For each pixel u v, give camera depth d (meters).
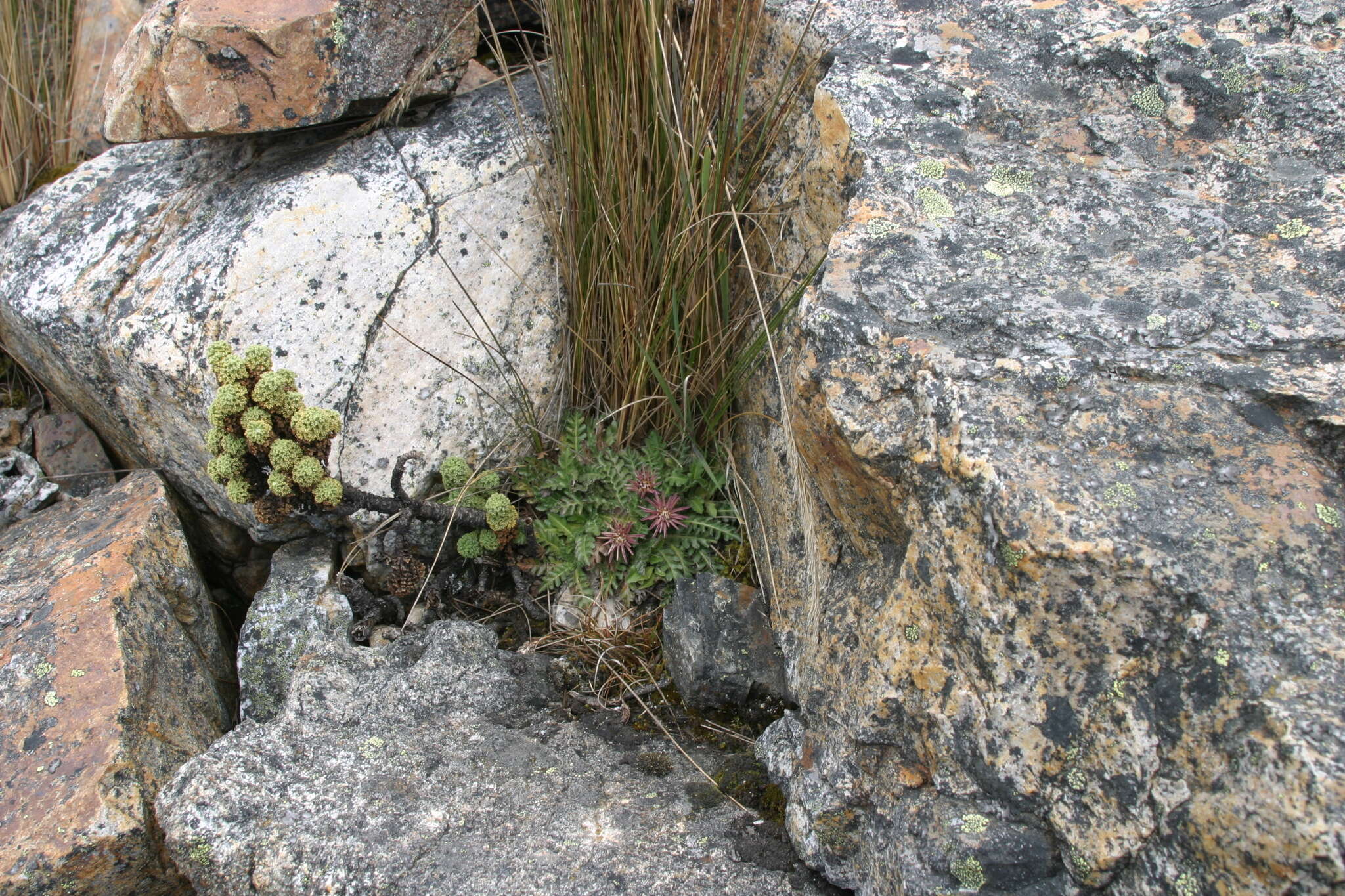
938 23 2.55
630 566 2.77
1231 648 1.41
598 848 1.98
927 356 1.80
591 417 3.11
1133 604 1.50
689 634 2.50
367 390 2.74
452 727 2.36
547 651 2.72
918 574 1.75
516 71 3.21
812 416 1.95
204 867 1.99
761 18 2.60
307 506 2.48
